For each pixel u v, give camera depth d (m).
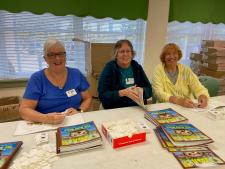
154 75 2.04
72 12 2.63
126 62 1.81
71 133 1.03
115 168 0.84
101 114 1.41
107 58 2.68
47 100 1.50
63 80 1.57
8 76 2.68
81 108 1.62
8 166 0.83
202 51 3.25
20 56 2.67
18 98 2.59
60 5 2.55
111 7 2.80
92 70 2.66
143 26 3.14
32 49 2.69
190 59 3.50
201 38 3.57
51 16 2.65
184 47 3.51
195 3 3.26
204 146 1.00
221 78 2.99
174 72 2.05
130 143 1.01
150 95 1.85
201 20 3.38
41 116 1.25
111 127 1.08
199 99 1.74
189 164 0.85
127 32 3.10
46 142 1.02
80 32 2.85
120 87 1.83
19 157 0.90
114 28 3.01
